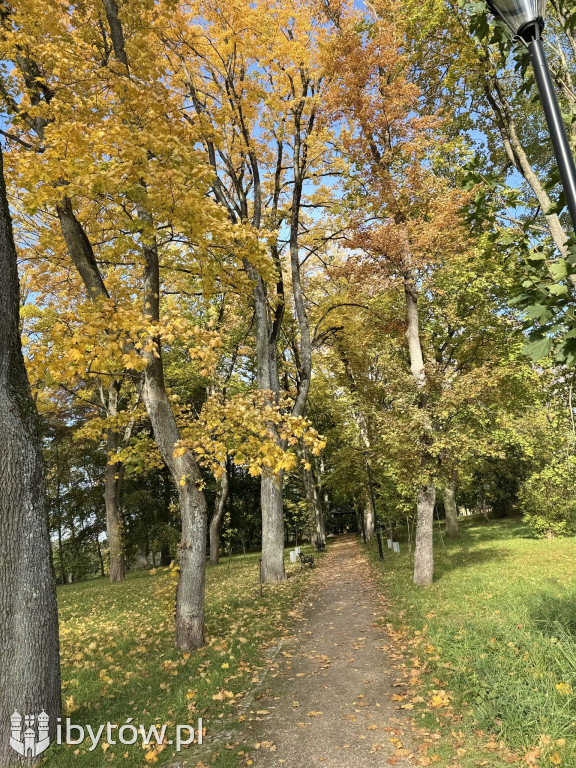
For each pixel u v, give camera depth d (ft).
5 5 19.79
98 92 20.57
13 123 21.04
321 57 37.45
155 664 22.06
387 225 35.58
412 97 35.47
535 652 16.52
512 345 48.93
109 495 70.64
